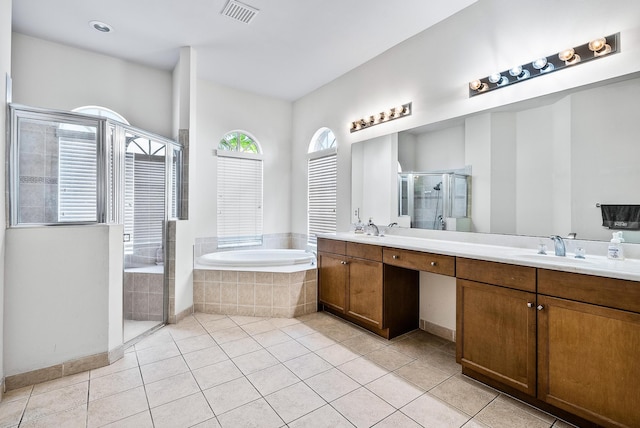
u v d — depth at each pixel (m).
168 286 3.05
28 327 1.99
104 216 2.36
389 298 2.71
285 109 4.88
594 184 1.92
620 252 1.76
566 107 2.04
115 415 1.69
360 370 2.19
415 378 2.09
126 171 2.65
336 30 2.96
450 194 2.71
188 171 3.34
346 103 3.88
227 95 4.32
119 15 2.73
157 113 3.76
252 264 3.50
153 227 2.98
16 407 1.76
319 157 4.35
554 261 1.80
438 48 2.81
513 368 1.78
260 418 1.68
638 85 1.77
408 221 3.07
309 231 4.55
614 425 1.41
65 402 1.81
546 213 2.13
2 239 1.89
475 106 2.53
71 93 3.24
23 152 2.05
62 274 2.10
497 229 2.38
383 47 3.27
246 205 4.54
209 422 1.64
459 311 2.06
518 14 2.26
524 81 2.24
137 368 2.20
